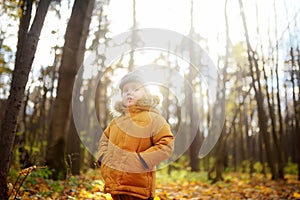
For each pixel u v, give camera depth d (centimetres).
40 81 1062
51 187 607
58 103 764
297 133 1101
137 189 300
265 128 1108
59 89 769
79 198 547
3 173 400
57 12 964
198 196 727
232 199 685
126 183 301
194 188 866
